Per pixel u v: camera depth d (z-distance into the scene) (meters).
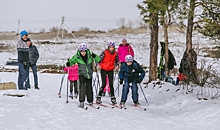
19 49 10.46
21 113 6.74
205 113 7.62
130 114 7.89
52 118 6.68
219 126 6.62
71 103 8.86
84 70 8.40
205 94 9.69
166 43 12.32
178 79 11.59
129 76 9.06
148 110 8.71
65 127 6.02
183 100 9.18
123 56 11.16
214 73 11.11
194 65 11.21
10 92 9.24
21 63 10.51
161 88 10.78
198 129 6.48
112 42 9.30
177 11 10.93
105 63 9.16
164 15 11.23
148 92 11.05
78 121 6.62
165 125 6.79
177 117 7.73
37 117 6.60
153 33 12.88
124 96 8.86
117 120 7.02
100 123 6.61
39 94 9.81
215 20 11.06
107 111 8.11
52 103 8.49
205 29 11.07
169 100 9.63
